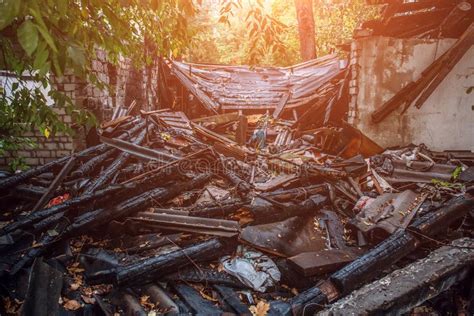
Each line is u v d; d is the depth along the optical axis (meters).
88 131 6.38
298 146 8.11
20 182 5.12
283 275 3.68
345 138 7.13
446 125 7.03
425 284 3.23
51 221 4.02
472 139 7.10
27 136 6.16
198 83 10.75
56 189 5.08
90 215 4.12
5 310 2.83
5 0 1.14
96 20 2.41
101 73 6.95
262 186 5.58
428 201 4.73
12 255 3.50
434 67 6.60
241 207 4.71
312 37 13.09
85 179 5.21
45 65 1.44
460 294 3.55
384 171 5.87
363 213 4.60
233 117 9.21
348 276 3.31
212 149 6.12
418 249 3.97
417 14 7.31
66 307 2.94
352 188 5.62
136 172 5.45
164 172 5.29
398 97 6.74
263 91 10.79
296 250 4.00
